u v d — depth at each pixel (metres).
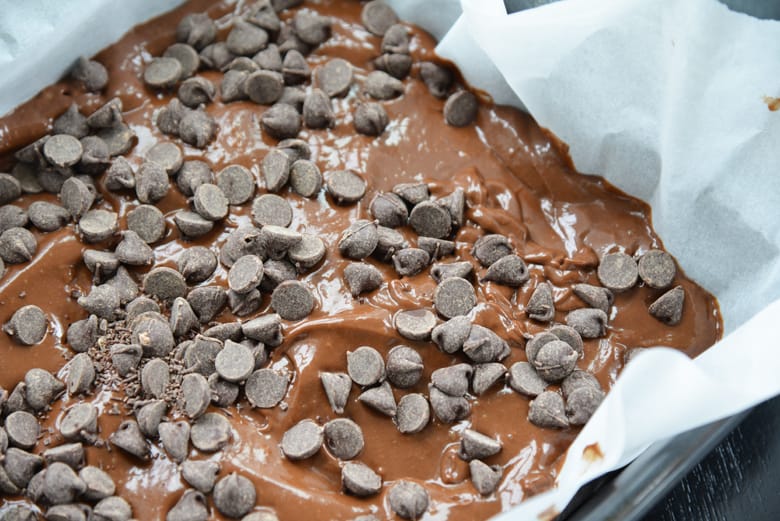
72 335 0.39
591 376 0.39
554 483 0.37
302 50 0.43
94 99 0.42
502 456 0.38
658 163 0.41
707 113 0.40
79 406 0.38
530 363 0.39
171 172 0.41
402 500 0.37
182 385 0.38
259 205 0.40
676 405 0.35
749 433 0.40
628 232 0.41
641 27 0.40
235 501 0.37
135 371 0.38
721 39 0.39
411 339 0.39
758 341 0.37
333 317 0.39
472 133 0.43
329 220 0.41
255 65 0.43
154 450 0.37
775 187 0.39
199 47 0.43
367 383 0.38
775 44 0.39
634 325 0.40
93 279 0.40
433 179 0.42
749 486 0.40
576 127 0.41
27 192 0.41
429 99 0.43
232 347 0.38
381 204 0.40
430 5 0.43
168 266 0.40
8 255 0.40
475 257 0.40
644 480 0.37
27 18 0.40
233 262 0.40
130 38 0.43
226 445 0.37
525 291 0.40
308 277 0.40
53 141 0.41
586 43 0.40
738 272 0.40
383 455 0.38
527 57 0.41
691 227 0.40
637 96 0.40
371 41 0.43
